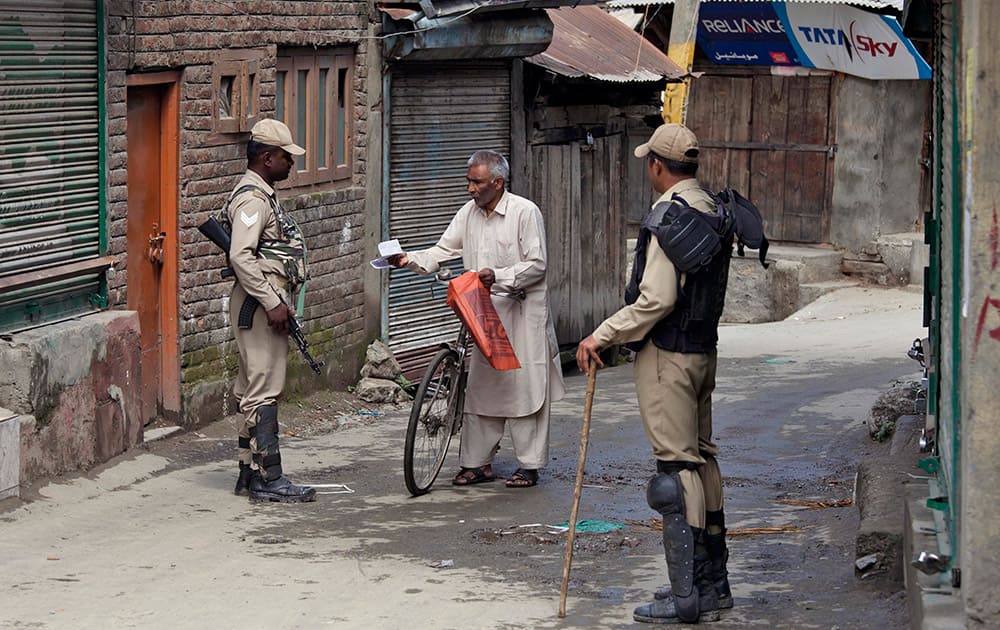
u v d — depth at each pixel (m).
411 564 6.58
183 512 7.53
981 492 4.25
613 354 15.35
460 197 12.91
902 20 9.40
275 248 7.79
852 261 20.39
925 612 4.44
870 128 20.05
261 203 7.69
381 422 10.84
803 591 6.02
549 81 13.61
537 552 6.85
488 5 11.73
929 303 7.18
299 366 10.92
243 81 9.98
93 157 8.42
